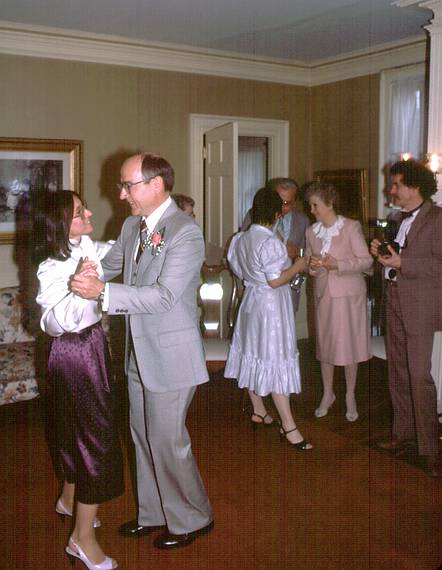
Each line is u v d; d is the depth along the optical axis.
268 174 6.19
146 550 2.60
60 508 2.78
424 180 3.14
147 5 4.16
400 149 5.32
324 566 2.48
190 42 5.19
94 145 5.15
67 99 4.99
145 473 2.65
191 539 2.62
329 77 5.92
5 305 4.47
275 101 5.99
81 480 2.35
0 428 3.93
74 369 2.29
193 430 3.86
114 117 5.21
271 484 3.16
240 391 4.59
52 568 2.48
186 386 2.37
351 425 3.92
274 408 4.24
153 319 2.36
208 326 4.12
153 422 2.41
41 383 4.16
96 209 5.22
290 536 2.70
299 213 4.84
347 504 2.96
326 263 3.61
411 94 5.18
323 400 4.02
